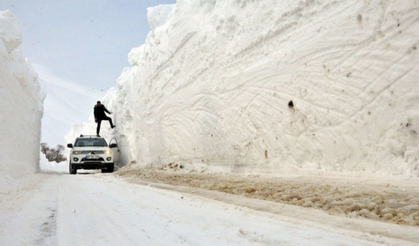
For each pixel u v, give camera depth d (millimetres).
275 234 2705
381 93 5953
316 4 7648
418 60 5426
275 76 8641
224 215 3645
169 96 15484
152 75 17703
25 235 3012
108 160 16703
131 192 6277
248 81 9742
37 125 17328
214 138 11500
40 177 11789
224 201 4801
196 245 2531
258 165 9234
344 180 5980
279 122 8414
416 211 3484
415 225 3002
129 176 11703
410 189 4570
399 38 5742
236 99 10266
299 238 2561
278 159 8484
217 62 11531
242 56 10203
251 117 9516
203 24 12969
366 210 3553
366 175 6008
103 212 4062
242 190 5902
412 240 2531
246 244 2508
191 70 13398
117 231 3045
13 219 3734
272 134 8656
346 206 3963
